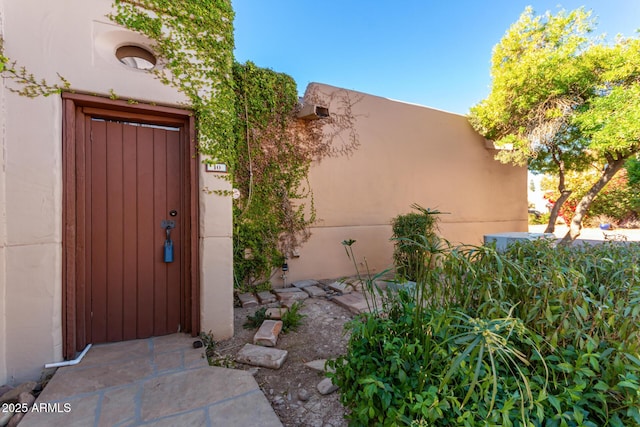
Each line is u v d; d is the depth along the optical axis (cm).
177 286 288
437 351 134
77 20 232
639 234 895
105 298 262
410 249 370
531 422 117
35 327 216
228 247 285
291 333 299
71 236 235
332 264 530
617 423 112
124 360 231
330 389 200
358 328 170
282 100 484
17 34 214
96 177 259
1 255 206
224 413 174
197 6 274
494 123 645
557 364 134
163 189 283
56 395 188
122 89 245
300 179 499
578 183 1021
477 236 720
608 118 482
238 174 446
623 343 124
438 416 114
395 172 607
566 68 522
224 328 281
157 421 167
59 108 228
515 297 161
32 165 217
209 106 278
